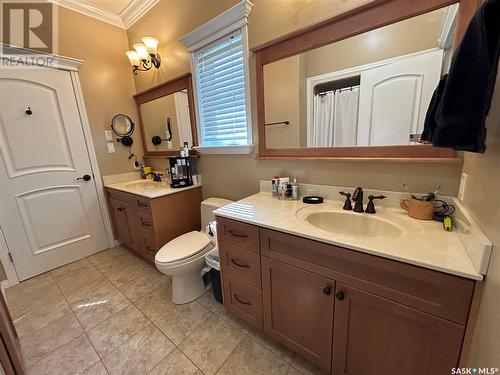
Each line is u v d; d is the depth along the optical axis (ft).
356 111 4.14
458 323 2.32
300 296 3.59
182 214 7.25
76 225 7.93
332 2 4.05
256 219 3.93
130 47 8.78
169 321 5.08
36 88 6.75
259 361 4.09
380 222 3.66
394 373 2.91
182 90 7.23
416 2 3.31
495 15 1.71
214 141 6.77
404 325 2.69
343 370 3.37
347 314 3.12
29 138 6.77
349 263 2.95
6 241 6.54
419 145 3.60
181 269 5.18
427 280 2.40
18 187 6.67
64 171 7.52
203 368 4.00
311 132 4.75
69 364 4.16
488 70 1.79
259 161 5.87
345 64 4.11
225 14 5.31
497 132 2.01
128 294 6.05
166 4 7.04
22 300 5.94
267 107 5.27
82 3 7.43
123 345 4.51
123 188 7.58
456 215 3.19
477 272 2.15
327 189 4.77
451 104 2.05
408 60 3.56
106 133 8.43
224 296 4.91
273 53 4.88
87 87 7.84
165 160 8.72
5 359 3.33
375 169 4.13
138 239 7.47
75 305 5.69
